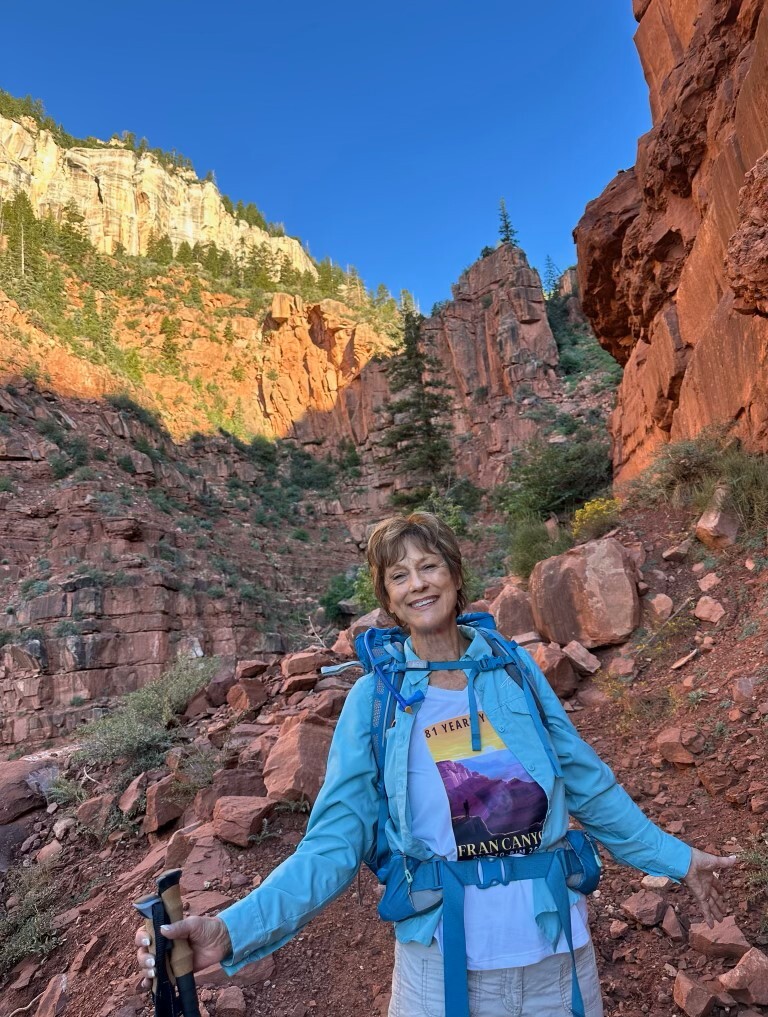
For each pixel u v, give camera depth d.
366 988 2.75
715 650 4.88
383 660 1.57
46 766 6.36
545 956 1.31
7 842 5.50
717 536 6.11
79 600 31.53
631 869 3.01
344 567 61.81
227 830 4.05
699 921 2.58
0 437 47.62
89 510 41.12
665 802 3.51
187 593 35.38
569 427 53.06
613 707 4.88
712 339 8.18
